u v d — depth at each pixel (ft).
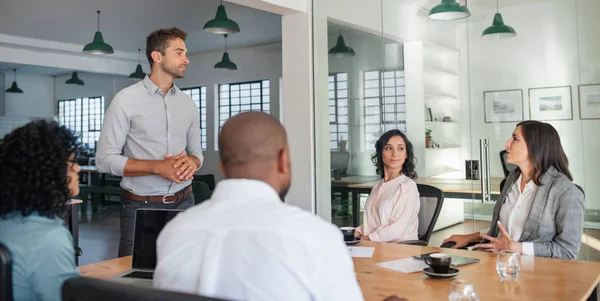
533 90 11.81
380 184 11.21
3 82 43.91
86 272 6.93
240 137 3.88
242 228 3.64
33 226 4.83
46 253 4.72
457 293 4.94
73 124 44.75
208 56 37.14
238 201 3.82
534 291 5.66
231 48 35.53
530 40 11.83
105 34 30.45
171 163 9.21
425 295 5.60
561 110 11.48
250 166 3.88
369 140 14.47
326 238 3.64
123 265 7.35
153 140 9.82
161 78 9.86
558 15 11.48
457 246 9.38
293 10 15.07
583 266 6.78
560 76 11.48
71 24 27.84
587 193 11.23
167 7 24.58
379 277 6.37
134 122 9.68
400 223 10.29
